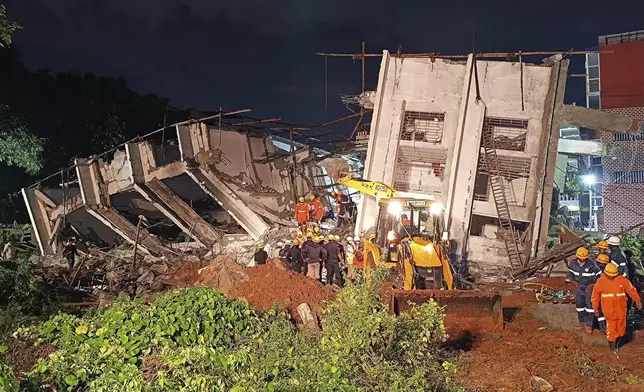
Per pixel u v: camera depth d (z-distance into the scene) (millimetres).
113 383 7477
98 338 8672
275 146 32344
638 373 10750
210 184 25172
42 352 9070
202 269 19016
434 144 22875
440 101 22906
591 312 12516
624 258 14547
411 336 9242
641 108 29031
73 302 17172
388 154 22938
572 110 22016
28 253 27734
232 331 9773
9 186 36250
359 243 19375
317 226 22859
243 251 24328
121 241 30031
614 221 28312
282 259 18438
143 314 9094
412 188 23094
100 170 27328
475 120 22359
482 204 22516
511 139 22781
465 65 22812
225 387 7594
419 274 14250
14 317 12227
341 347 8594
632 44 29625
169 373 7824
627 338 12750
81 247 28359
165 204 26688
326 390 7730
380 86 23219
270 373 8352
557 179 29391
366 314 9227
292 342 9578
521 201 22484
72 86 40500
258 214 26109
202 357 7926
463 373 10461
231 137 27500
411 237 15320
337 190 30047
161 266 22719
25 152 30562
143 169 25922
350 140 26875
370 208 22656
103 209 27000
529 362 11164
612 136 28188
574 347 12219
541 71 22375
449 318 13625
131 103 42938
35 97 38000
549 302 14922
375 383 8008
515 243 21547
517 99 22484
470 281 20188
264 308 12742
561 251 20359
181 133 24750
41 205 29000
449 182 22312
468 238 22250
